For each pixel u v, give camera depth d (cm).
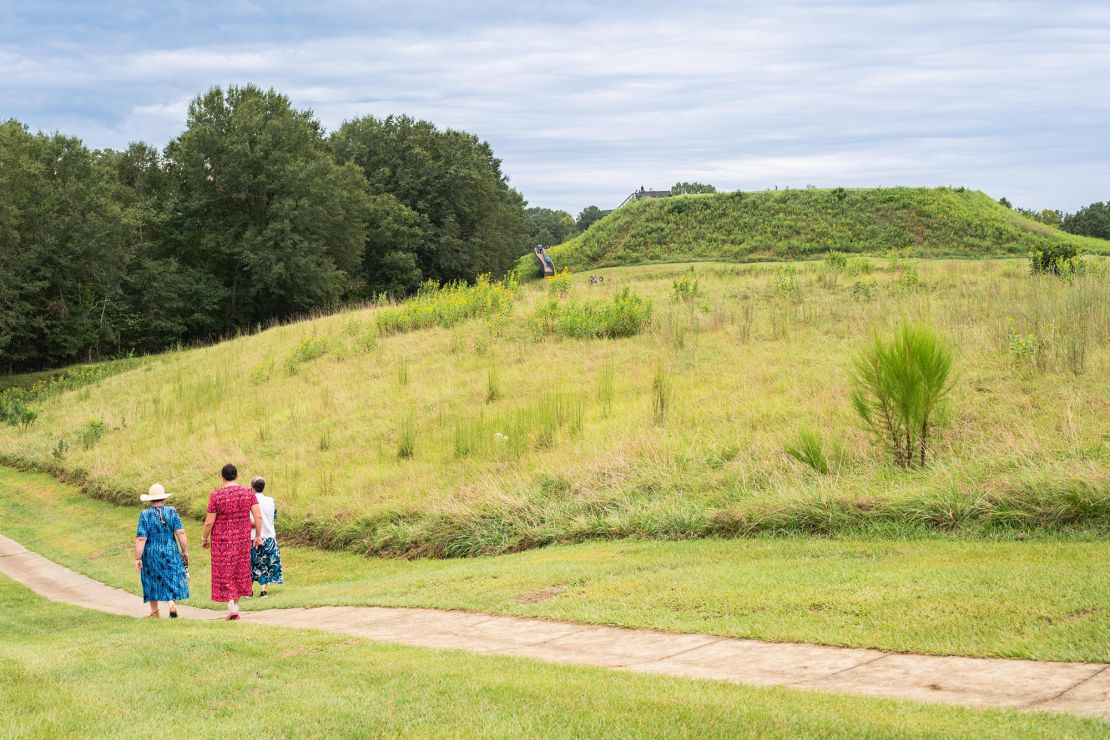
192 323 5816
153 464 2248
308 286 5753
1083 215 11581
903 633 627
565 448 1602
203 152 5684
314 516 1616
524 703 520
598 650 687
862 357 1244
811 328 2103
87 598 1359
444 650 711
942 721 440
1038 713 445
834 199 6425
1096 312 1655
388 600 1013
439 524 1438
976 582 721
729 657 626
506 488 1487
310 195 5750
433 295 3472
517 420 1780
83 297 5728
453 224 7519
